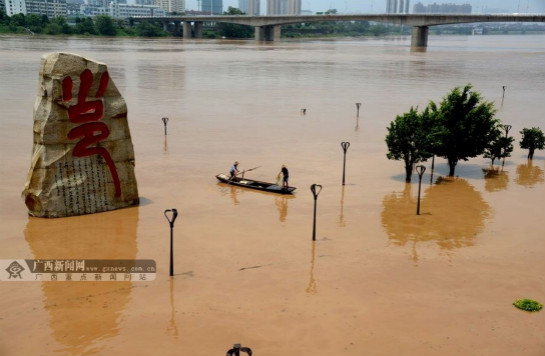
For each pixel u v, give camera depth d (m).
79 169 26.34
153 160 38.38
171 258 20.77
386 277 20.98
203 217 27.25
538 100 70.56
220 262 22.08
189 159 38.91
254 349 16.20
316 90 77.56
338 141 45.88
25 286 19.77
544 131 50.94
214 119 54.28
